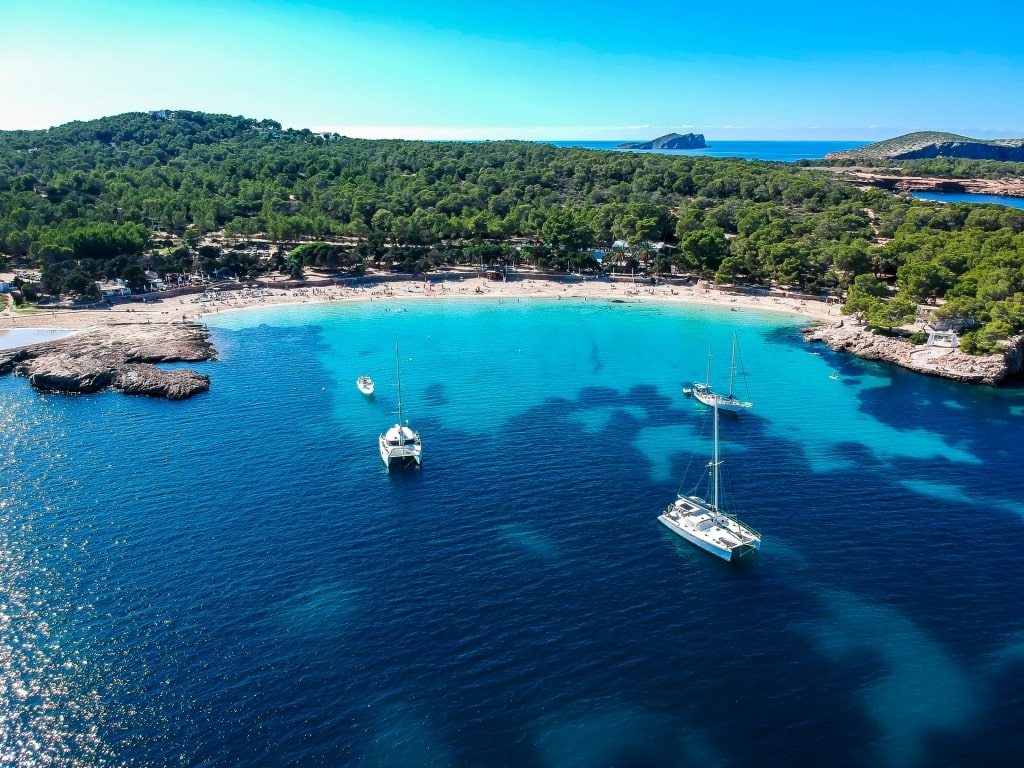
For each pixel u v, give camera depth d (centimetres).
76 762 4981
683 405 12125
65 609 6556
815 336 16288
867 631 6344
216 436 10669
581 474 9438
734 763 4991
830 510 8481
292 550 7550
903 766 4966
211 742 5128
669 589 6950
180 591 6831
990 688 5675
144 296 19388
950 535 7919
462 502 8650
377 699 5528
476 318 18350
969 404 12125
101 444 10350
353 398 12400
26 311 17638
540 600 6756
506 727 5284
